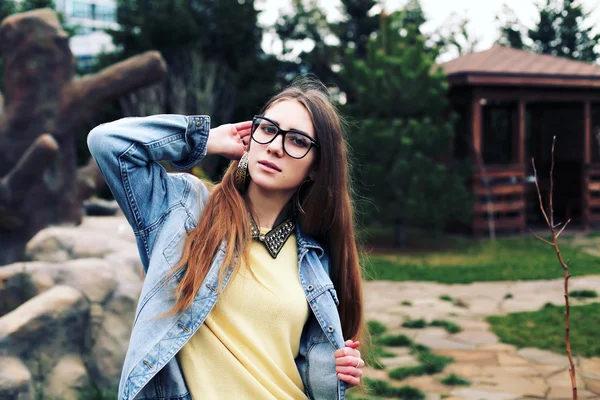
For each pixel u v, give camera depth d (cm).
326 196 172
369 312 703
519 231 1424
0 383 328
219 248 158
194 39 1858
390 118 1180
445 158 1300
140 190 160
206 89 1800
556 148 1709
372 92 1161
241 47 2002
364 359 201
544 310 688
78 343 395
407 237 1377
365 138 1105
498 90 1359
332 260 183
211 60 1892
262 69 1991
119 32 1917
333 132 168
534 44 2033
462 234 1400
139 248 162
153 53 704
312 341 170
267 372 156
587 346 555
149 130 162
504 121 1942
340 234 178
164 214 162
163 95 1742
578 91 1416
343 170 172
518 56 1491
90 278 414
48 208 688
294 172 164
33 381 358
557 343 568
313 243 173
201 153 167
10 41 686
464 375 487
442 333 614
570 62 1470
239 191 171
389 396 435
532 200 1636
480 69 1359
